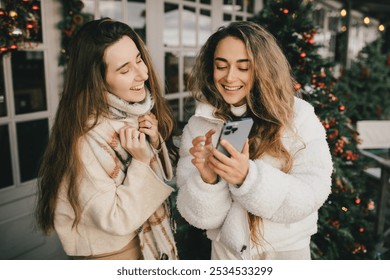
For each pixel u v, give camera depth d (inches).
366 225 110.7
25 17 88.4
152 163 48.1
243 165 39.8
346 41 272.1
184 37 145.3
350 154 108.5
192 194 43.6
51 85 105.0
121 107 44.9
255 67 44.6
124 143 44.4
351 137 111.9
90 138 43.8
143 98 46.1
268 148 45.4
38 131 104.2
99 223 42.9
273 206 40.8
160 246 50.0
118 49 42.7
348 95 211.8
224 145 38.5
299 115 46.9
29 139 102.2
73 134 43.8
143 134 44.5
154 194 45.3
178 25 141.8
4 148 97.0
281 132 45.6
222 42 44.8
